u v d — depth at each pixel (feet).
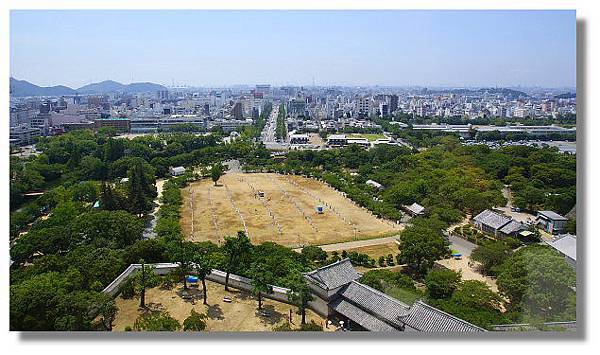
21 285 149.18
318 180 461.78
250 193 405.39
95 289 165.07
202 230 298.35
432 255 214.28
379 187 396.16
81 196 329.52
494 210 311.88
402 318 137.69
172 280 183.93
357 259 232.12
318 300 160.45
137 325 141.18
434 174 370.12
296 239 280.31
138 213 320.50
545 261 162.91
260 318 156.66
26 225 275.59
